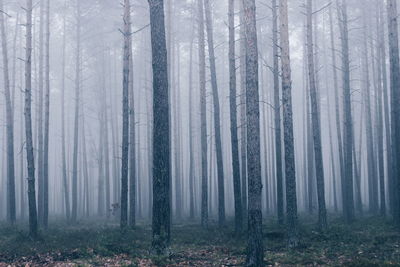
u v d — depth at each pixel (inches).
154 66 527.2
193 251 575.2
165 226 513.0
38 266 473.4
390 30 753.0
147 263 476.1
